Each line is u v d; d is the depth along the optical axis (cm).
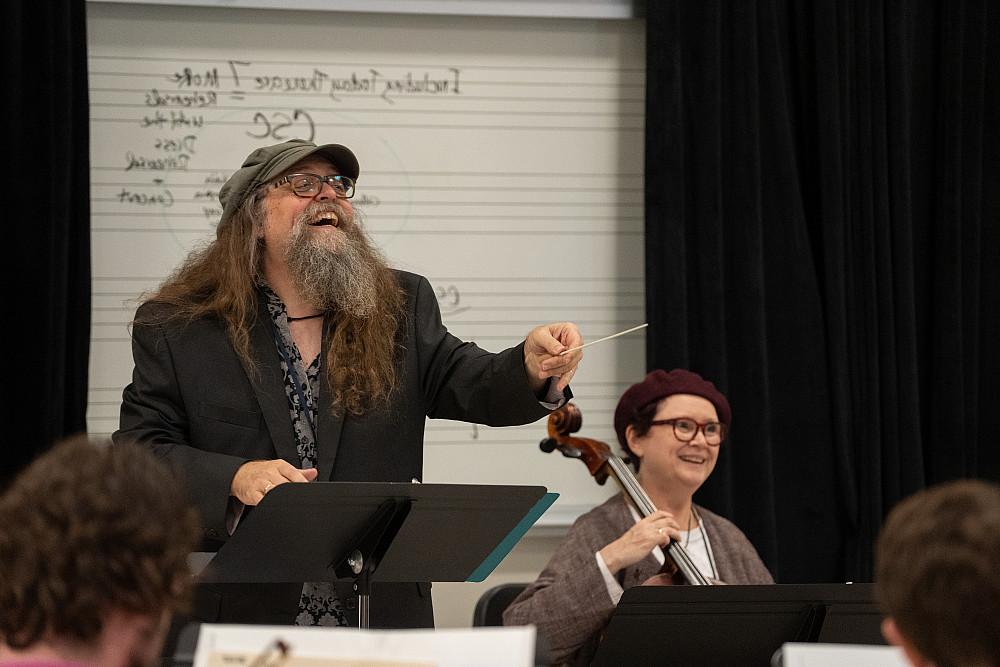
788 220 588
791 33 603
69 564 158
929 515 172
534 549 582
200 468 344
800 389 587
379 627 365
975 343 601
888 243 591
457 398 393
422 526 316
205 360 387
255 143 571
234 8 570
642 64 598
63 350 520
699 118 579
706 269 573
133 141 562
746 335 575
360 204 578
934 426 596
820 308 589
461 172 586
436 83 586
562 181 592
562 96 594
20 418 515
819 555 583
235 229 411
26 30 526
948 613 165
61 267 520
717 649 362
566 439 477
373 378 388
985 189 612
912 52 613
